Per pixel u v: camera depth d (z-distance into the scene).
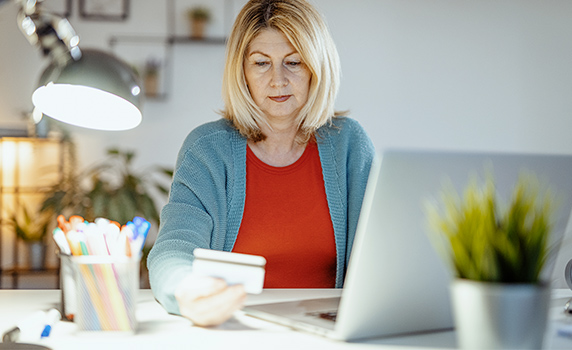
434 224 0.72
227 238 1.44
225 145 1.47
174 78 3.79
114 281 0.82
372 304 0.77
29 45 3.78
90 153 3.76
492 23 3.81
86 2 3.75
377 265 0.74
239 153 1.47
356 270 0.73
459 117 3.82
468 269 0.67
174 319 0.94
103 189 3.29
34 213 3.73
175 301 0.94
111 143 3.77
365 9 3.80
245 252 1.45
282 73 1.42
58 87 1.07
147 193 3.41
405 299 0.79
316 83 1.45
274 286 1.45
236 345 0.78
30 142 3.70
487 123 3.82
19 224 3.62
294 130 1.51
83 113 1.11
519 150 3.82
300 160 1.50
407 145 3.83
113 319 0.82
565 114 3.82
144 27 3.78
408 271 0.76
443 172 0.74
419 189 0.73
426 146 3.83
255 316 0.94
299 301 1.04
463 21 3.81
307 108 1.46
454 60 3.81
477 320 0.66
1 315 0.98
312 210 1.47
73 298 0.93
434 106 3.82
